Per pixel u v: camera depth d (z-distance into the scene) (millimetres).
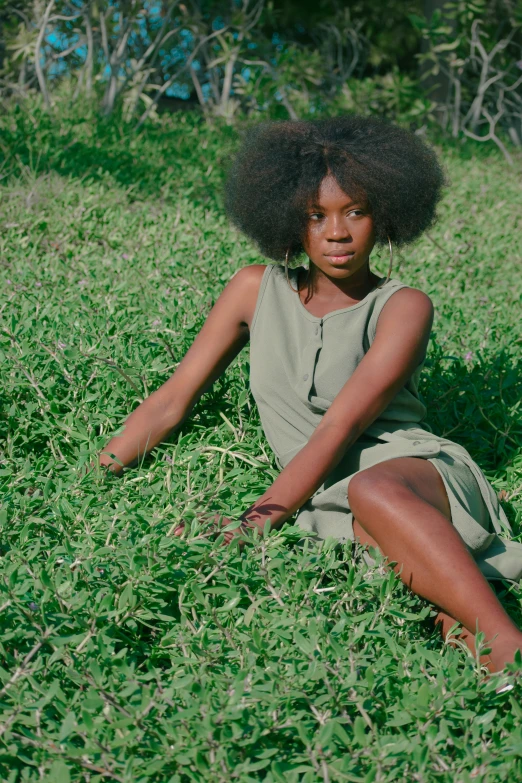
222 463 2689
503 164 9711
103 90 8602
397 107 10430
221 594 2074
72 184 5816
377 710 1776
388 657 1895
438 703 1702
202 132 8695
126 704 1690
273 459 2824
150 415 2730
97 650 1842
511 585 2330
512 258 5836
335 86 11188
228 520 2307
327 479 2525
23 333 3121
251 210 2713
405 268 5207
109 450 2684
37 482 2471
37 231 4992
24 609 1817
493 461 3174
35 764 1604
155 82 10469
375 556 2131
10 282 3844
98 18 8508
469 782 1539
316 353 2566
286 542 2355
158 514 2254
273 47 11125
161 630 1989
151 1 8789
